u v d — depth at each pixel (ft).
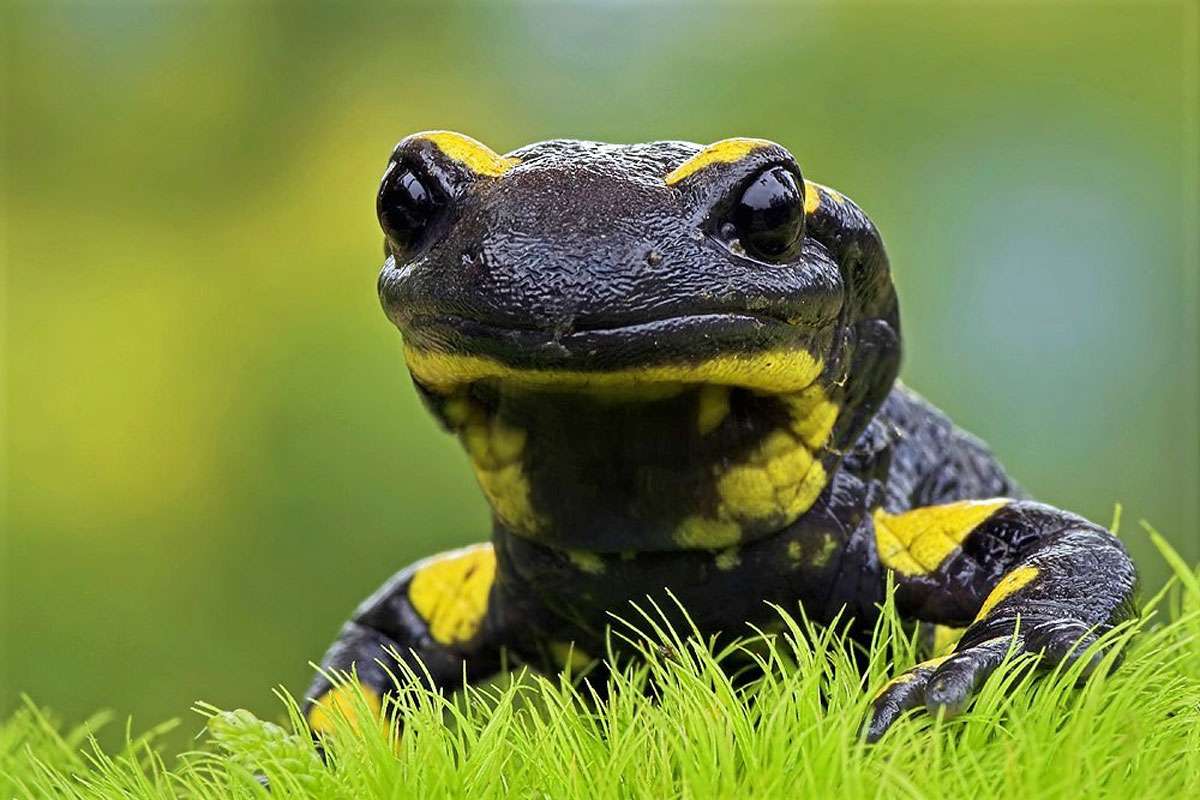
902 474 0.76
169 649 1.56
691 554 0.72
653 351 0.68
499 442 0.72
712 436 0.71
